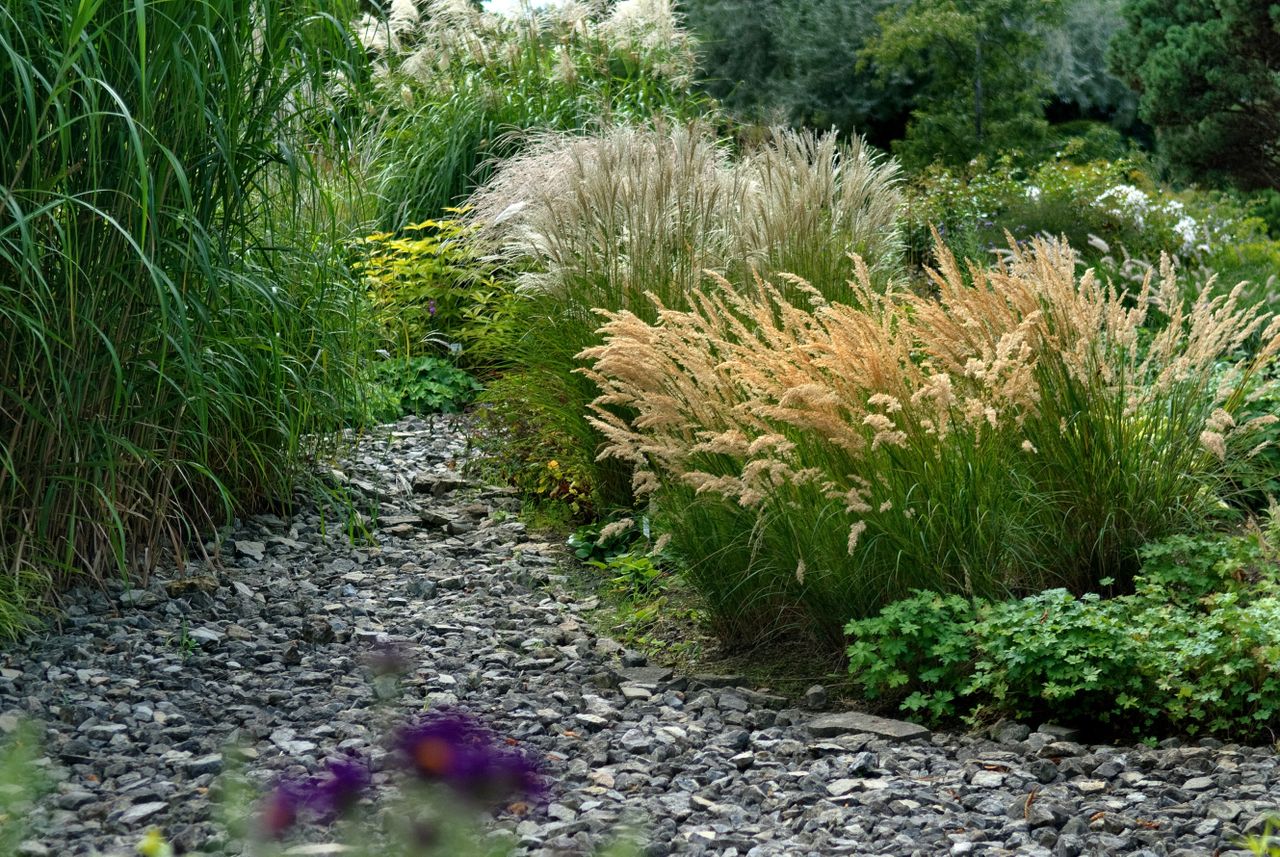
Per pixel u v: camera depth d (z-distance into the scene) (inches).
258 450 235.3
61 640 176.2
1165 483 187.3
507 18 482.6
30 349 175.3
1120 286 406.6
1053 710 163.6
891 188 293.1
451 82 447.8
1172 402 189.6
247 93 209.3
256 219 226.2
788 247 261.3
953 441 177.2
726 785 139.4
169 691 161.6
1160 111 741.3
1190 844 119.8
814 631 188.5
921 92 911.7
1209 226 516.1
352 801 102.3
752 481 172.9
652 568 219.1
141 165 159.6
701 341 197.6
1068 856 119.1
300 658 178.4
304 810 118.1
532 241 269.7
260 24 204.4
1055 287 184.2
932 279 194.2
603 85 469.1
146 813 120.2
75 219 174.7
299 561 230.4
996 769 145.0
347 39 211.6
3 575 179.5
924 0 853.8
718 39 987.9
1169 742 151.3
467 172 421.1
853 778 142.2
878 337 179.5
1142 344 310.0
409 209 413.1
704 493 187.9
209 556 223.0
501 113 429.1
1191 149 732.0
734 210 266.4
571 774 138.9
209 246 195.5
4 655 169.5
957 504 174.6
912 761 147.1
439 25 476.4
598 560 241.3
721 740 155.1
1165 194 556.1
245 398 217.3
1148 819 126.5
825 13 952.9
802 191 262.1
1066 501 184.5
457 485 283.6
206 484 232.2
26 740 104.0
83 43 163.0
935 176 597.9
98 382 187.0
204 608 198.2
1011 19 848.9
